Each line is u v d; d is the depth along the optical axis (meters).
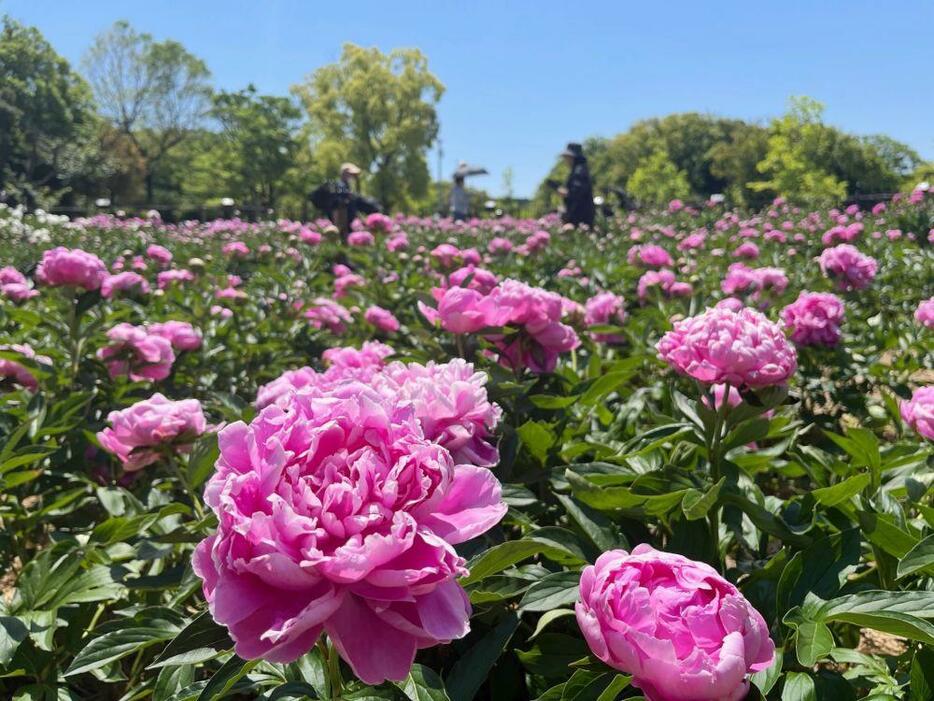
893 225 14.98
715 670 1.05
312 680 1.55
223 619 0.99
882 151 59.56
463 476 1.22
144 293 5.02
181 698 1.52
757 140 64.00
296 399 1.18
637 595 1.15
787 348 1.94
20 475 2.45
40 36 63.38
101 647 1.60
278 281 7.27
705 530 1.88
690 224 21.28
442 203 77.25
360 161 67.12
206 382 4.76
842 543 1.62
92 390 3.62
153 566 2.36
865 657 1.65
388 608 1.06
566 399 2.54
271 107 66.25
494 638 1.54
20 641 1.73
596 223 21.05
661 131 82.00
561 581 1.59
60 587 1.94
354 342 5.02
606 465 2.03
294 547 1.02
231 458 1.14
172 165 73.38
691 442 2.23
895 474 2.27
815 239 13.34
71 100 63.91
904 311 7.44
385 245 9.93
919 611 1.39
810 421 4.57
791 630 1.55
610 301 4.64
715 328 1.96
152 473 3.12
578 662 1.36
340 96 67.94
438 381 1.67
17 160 60.09
